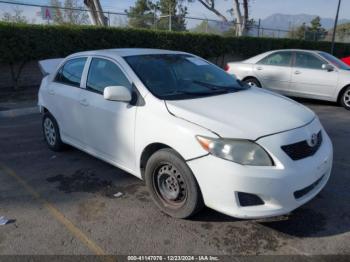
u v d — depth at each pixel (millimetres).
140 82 3756
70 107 4723
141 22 16453
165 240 3100
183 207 3293
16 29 10477
